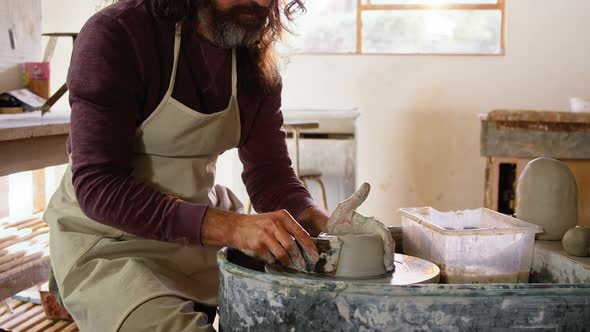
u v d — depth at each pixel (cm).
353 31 464
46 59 273
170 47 134
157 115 135
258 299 102
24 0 272
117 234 138
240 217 120
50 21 474
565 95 447
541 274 132
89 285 129
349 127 421
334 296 98
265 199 155
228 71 143
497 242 127
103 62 125
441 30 457
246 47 145
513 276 129
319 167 425
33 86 271
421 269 122
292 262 116
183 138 139
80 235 137
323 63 466
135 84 131
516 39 446
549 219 137
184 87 137
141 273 126
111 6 133
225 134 145
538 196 138
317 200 427
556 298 97
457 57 452
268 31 152
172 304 120
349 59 463
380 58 461
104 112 126
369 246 116
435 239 129
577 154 282
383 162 470
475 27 453
